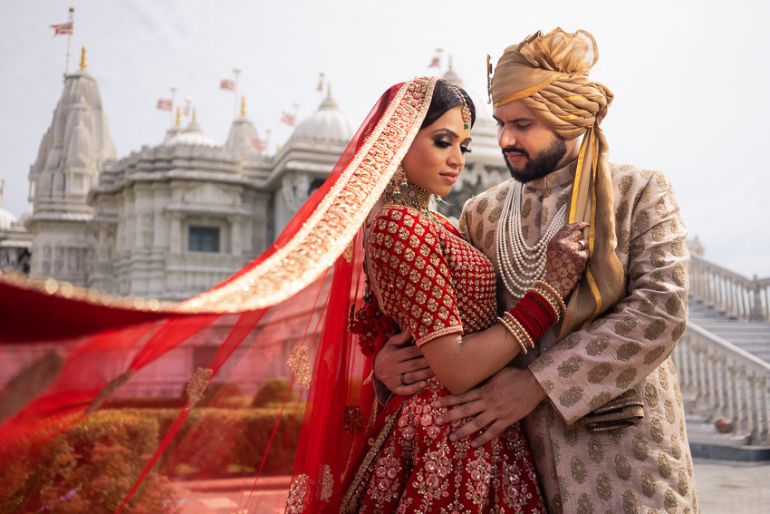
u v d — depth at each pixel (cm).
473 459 153
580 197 168
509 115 171
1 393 83
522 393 153
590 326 157
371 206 147
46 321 80
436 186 172
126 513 121
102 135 4278
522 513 156
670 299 153
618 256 164
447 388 158
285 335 155
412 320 154
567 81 167
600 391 150
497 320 169
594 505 154
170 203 2831
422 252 154
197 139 3369
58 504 113
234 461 142
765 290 1157
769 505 467
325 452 164
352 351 182
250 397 146
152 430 124
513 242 181
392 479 159
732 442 762
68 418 108
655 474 154
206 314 103
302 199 2588
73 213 3891
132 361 112
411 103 170
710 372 839
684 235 165
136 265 2850
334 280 170
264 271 118
